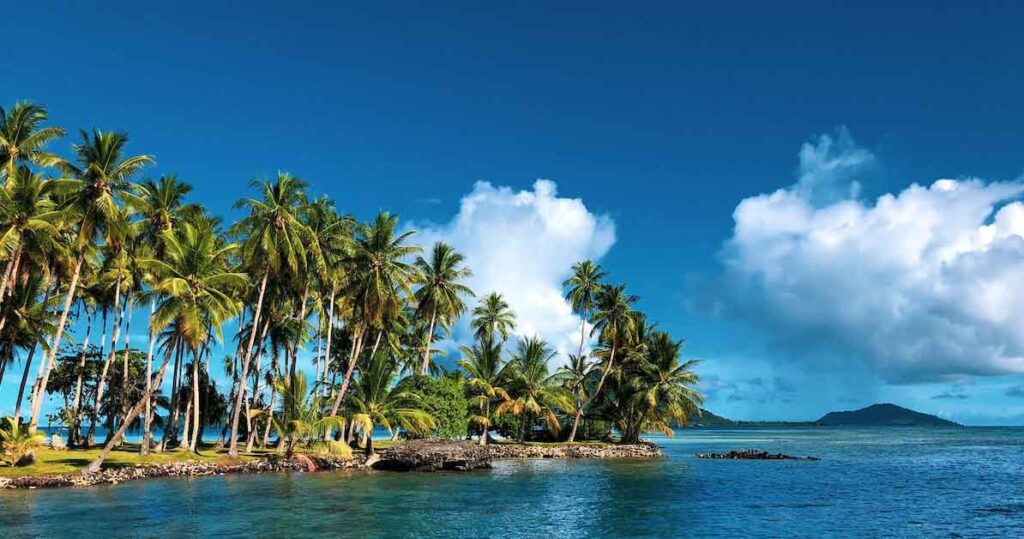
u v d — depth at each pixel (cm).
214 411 7288
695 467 6247
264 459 5112
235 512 3123
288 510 3209
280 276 5584
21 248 4119
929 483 4962
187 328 4256
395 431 7375
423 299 7150
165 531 2659
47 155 4500
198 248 4459
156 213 5194
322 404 5762
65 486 3850
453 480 4669
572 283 8419
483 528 2875
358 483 4347
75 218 4456
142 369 7081
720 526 3023
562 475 5172
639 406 8150
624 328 8156
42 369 5856
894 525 3100
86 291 5988
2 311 4591
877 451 9994
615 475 5281
